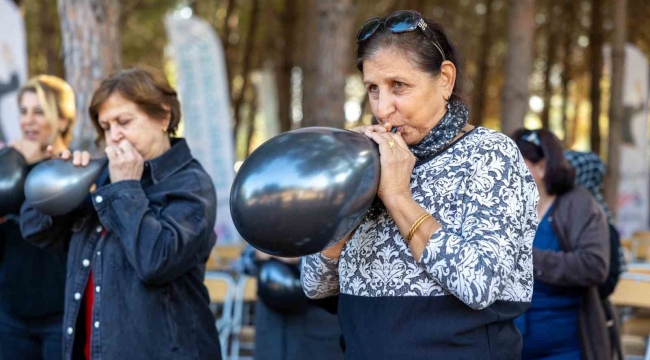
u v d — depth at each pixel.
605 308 3.84
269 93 14.99
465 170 2.03
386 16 2.09
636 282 4.52
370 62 2.06
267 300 3.88
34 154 3.74
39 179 2.85
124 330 2.72
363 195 1.92
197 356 2.83
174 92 3.05
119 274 2.78
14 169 3.42
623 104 11.65
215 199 2.96
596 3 15.05
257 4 16.28
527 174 2.08
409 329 2.03
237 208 1.92
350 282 2.15
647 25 17.70
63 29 5.33
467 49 18.72
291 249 1.91
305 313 3.92
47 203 2.82
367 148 1.97
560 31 18.09
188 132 8.71
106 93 2.88
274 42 17.69
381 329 2.05
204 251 2.88
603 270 3.48
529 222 2.11
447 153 2.07
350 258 2.15
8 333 3.49
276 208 1.87
